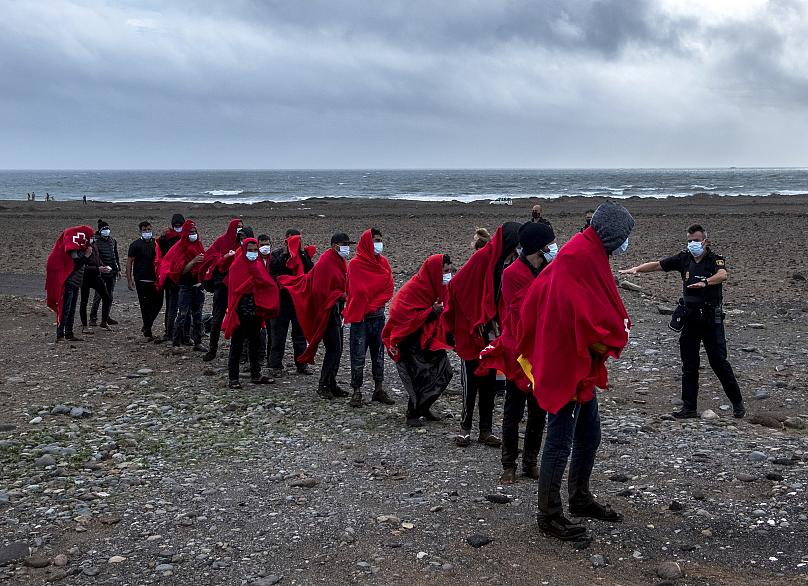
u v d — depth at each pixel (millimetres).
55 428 8930
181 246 13344
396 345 9055
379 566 5332
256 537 5875
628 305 17562
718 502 6305
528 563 5316
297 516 6266
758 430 8727
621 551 5484
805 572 5059
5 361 12602
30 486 7016
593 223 5508
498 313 7910
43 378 11500
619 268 25031
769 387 10711
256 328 10969
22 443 8320
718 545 5520
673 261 9320
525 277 6551
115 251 15922
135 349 13656
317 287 10242
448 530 5895
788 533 5664
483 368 7230
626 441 8133
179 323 13523
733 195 93750
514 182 170750
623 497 6496
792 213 56469
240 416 9547
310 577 5215
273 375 11617
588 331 5324
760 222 47344
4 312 17188
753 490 6566
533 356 5586
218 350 13695
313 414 9641
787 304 17922
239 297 10688
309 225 47625
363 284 9953
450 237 38156
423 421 9305
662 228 43438
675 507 6168
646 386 10953
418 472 7383
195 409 9844
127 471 7473
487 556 5434
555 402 5371
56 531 6039
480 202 80375
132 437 8602
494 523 6023
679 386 10930
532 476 7121
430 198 98500
